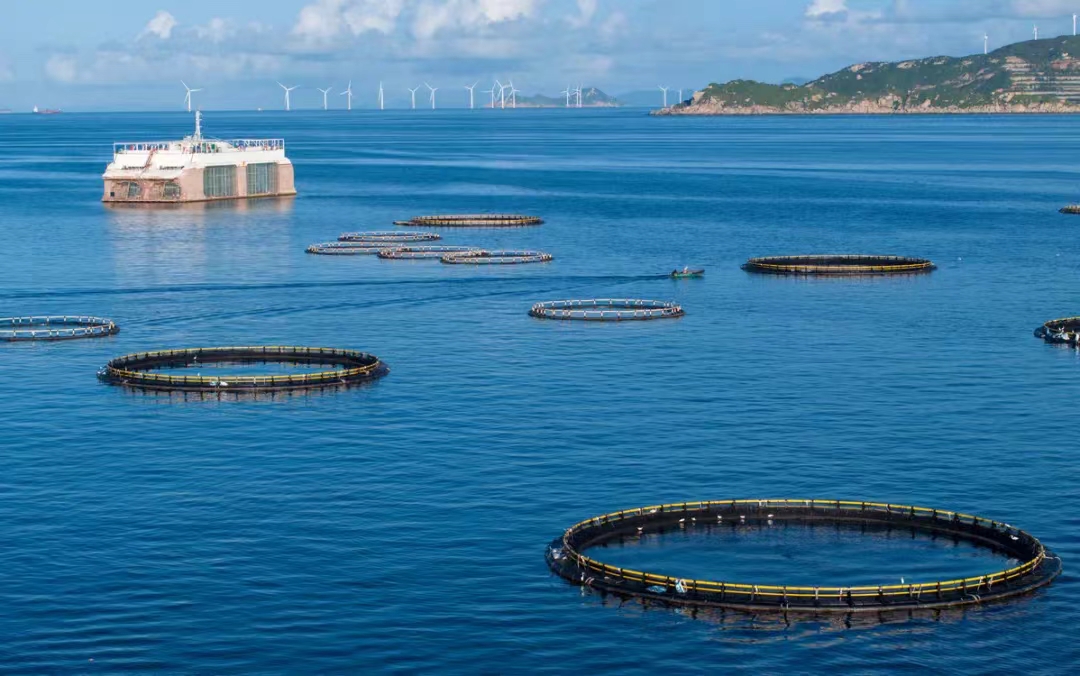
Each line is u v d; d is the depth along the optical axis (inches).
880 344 6688.0
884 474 4544.8
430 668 3206.2
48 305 7795.3
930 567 3737.7
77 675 3157.0
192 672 3174.2
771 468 4603.8
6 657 3228.3
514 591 3590.1
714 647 3299.7
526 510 4175.7
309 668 3198.8
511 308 7721.5
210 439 4911.4
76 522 4060.0
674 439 4940.9
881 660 3240.7
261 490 4343.0
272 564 3750.0
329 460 4658.0
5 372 6013.8
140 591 3575.3
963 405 5457.7
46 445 4849.9
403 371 6023.6
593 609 3489.2
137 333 6968.5
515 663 3230.8
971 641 3321.9
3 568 3713.1
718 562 3767.2
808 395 5610.2
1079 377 5964.6
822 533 3988.7
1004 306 7819.9
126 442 4879.4
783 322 7273.6
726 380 5885.8
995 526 3956.7
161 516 4106.8
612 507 4205.2
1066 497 4311.0
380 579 3659.0
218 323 7244.1
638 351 6481.3
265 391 5625.0
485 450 4781.0
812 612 3462.1
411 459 4672.7
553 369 6077.8
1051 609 3481.8
